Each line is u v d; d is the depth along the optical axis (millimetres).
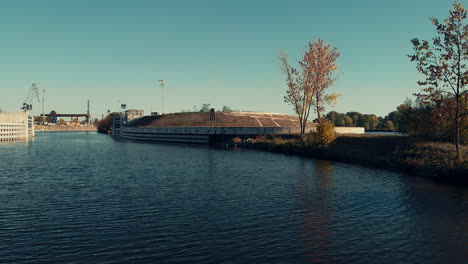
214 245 15453
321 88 63469
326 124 59594
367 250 14883
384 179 33375
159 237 16531
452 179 32094
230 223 18844
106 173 38219
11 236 16703
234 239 16250
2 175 36750
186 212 21172
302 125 71875
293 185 30312
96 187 29531
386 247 15250
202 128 103188
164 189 28578
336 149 54656
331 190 28000
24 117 139250
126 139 145750
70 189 28672
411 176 35219
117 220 19453
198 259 13859
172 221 19250
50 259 13852
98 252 14602
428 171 34781
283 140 76250
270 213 20922
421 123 48906
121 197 25469
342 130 81812
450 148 41312
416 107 53688
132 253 14500
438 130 46906
